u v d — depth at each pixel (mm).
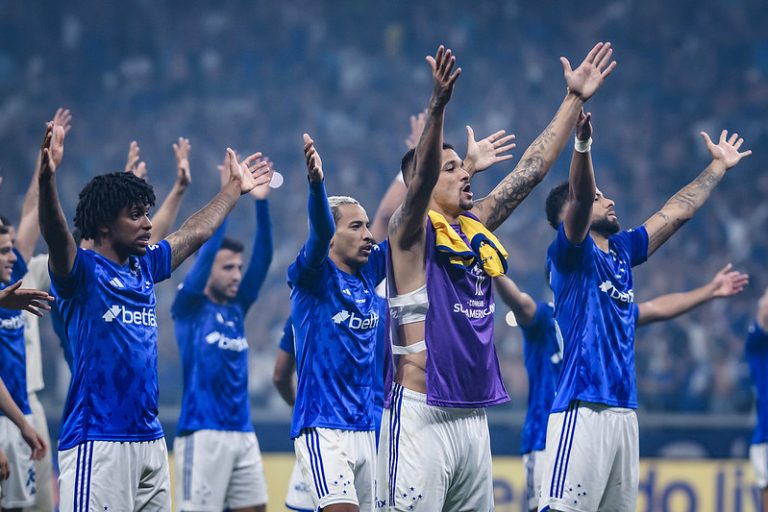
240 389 9555
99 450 6043
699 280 20188
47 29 25703
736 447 12680
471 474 6367
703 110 24984
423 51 26469
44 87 24984
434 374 6219
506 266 6477
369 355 7203
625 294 7266
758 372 10547
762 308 10367
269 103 25328
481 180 23328
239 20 26531
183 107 25047
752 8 26469
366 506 7137
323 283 7027
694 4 26531
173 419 12273
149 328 6359
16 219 22328
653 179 23625
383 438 6441
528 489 9023
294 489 9250
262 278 9539
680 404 14398
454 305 6285
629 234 7621
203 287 9266
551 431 7090
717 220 21516
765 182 22938
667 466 12586
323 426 6914
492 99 25547
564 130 6914
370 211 23406
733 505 12555
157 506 6359
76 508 6004
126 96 25156
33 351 8828
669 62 25906
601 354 7035
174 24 26359
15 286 5746
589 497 6902
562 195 7824
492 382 6387
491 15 26891
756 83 25375
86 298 6125
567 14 26859
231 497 9500
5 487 8062
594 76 6957
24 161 23406
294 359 8977
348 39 26672
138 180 6328
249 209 21844
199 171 23734
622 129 24547
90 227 6277
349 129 24844
